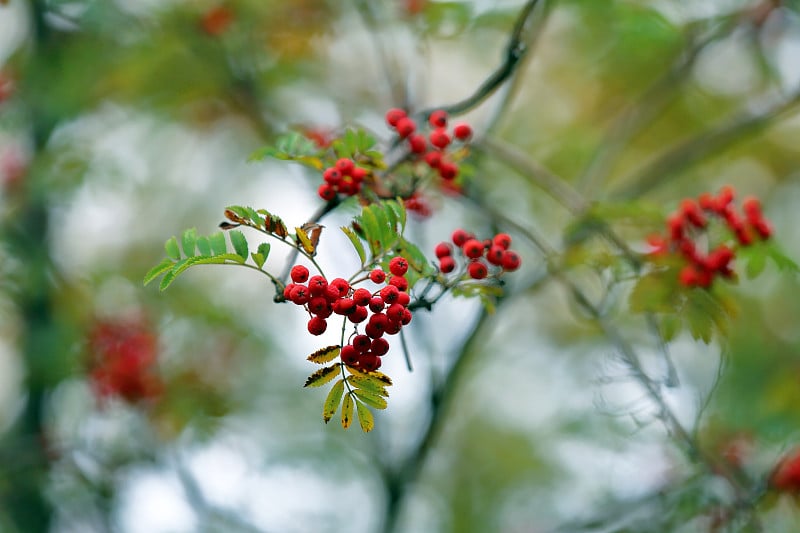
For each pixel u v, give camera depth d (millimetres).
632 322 5609
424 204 3664
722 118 7047
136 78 6066
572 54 6785
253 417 6750
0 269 5918
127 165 6039
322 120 6332
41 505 6156
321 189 3018
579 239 4293
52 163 5879
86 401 6207
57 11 5594
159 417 5922
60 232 6848
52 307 6082
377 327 2436
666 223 4023
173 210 7074
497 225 4656
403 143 3438
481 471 8297
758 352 6332
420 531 8102
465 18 5359
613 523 5016
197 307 6301
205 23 5984
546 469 7461
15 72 6086
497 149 4484
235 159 6707
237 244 2428
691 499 4648
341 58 6633
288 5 6164
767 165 8180
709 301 3742
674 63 6137
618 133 5895
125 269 6441
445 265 2840
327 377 2438
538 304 7922
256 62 6305
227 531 6062
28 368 6000
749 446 5102
